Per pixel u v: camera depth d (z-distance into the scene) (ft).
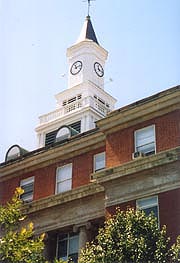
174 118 91.40
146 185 88.84
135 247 77.46
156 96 94.32
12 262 69.77
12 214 75.82
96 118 160.25
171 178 86.22
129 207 89.04
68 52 187.62
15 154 126.62
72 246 103.50
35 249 72.33
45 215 108.27
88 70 180.86
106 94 175.52
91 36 190.60
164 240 78.74
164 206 85.10
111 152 97.35
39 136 163.32
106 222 85.05
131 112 96.73
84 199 102.89
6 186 120.26
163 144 90.84
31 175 117.29
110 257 78.43
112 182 93.45
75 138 110.73
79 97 171.73
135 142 95.09
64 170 111.34
